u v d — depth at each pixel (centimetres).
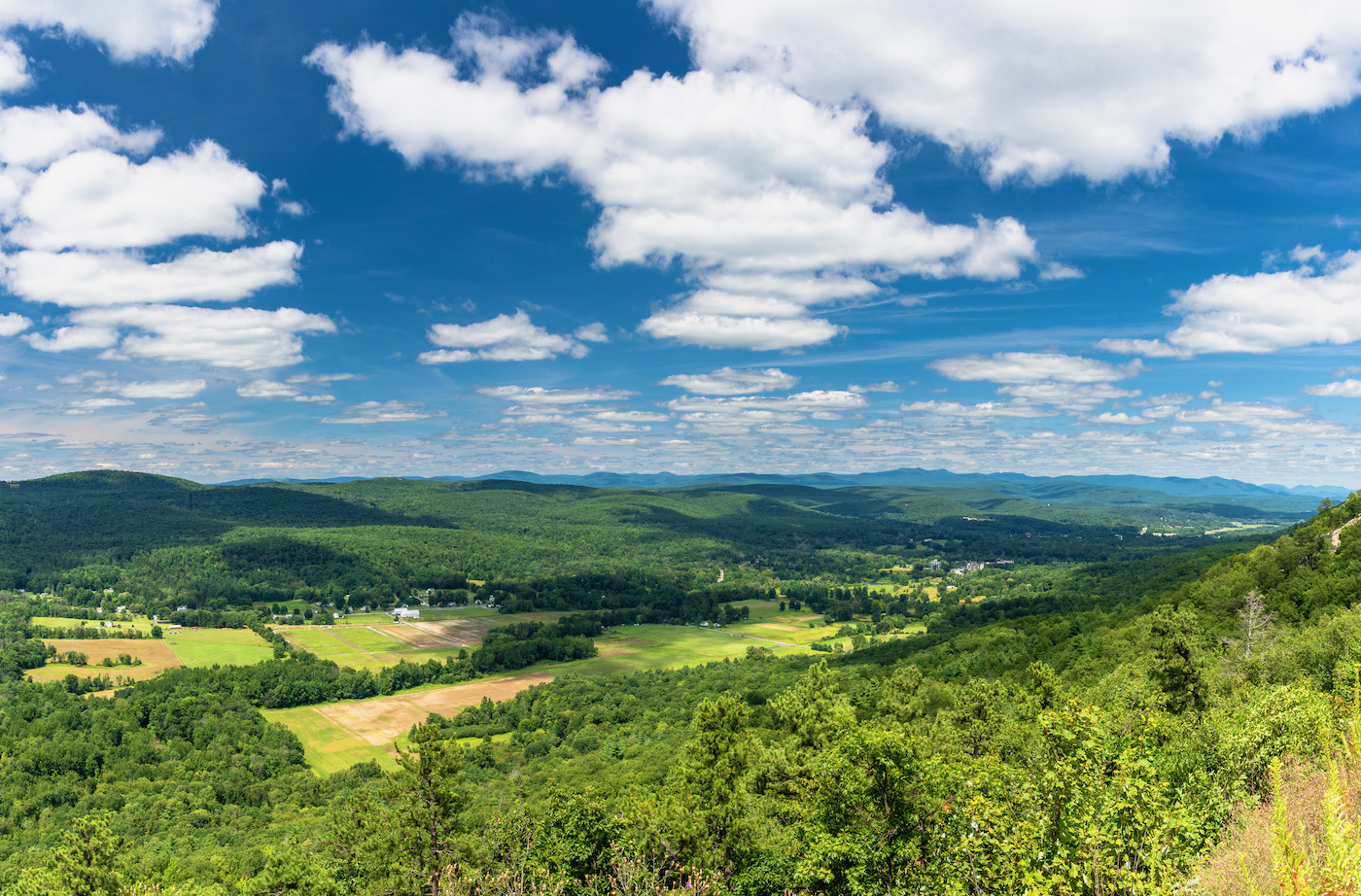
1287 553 9194
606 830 3559
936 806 1869
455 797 4062
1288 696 2119
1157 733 2116
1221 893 1123
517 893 2341
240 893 5309
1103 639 9006
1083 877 1159
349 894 4497
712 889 2683
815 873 2080
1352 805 1237
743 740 4675
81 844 5350
